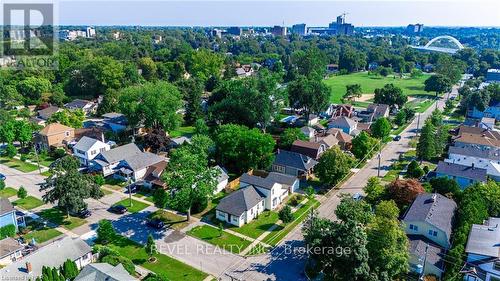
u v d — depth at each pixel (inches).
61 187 2301.9
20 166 3314.5
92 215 2472.9
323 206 2596.0
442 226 2006.6
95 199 2559.1
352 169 3253.0
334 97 6461.6
